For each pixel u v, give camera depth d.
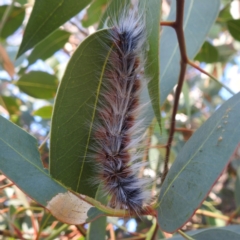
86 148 0.10
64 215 0.09
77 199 0.09
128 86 0.10
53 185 0.09
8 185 0.11
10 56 0.21
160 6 0.09
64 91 0.09
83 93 0.09
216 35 0.25
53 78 0.20
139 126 0.11
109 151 0.10
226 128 0.08
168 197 0.08
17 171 0.09
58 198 0.09
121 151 0.10
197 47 0.14
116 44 0.09
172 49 0.14
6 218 0.16
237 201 0.18
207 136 0.08
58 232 0.15
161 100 0.14
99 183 0.10
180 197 0.08
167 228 0.08
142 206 0.10
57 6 0.11
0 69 0.21
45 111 0.21
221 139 0.08
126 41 0.10
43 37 0.11
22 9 0.19
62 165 0.09
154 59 0.09
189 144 0.09
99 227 0.12
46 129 0.25
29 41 0.11
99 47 0.09
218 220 0.19
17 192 0.17
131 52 0.10
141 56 0.10
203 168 0.08
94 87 0.10
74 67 0.09
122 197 0.10
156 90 0.09
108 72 0.10
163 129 0.17
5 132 0.09
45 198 0.09
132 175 0.10
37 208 0.16
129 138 0.10
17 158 0.09
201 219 0.23
